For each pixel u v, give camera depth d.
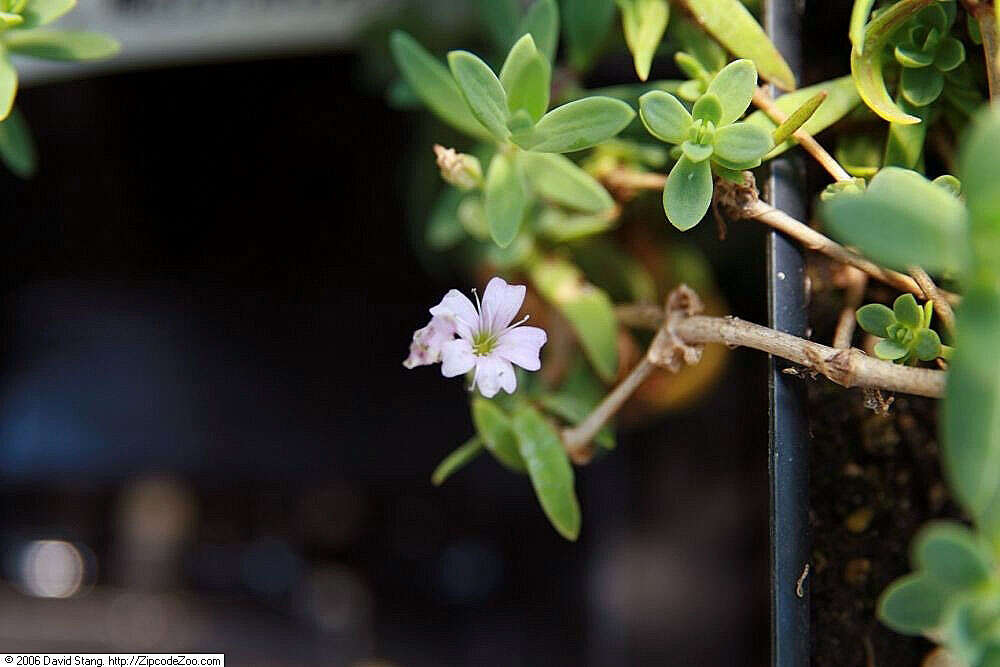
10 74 0.24
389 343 0.36
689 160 0.22
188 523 0.36
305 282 0.36
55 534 0.36
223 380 0.36
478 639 0.34
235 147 0.34
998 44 0.22
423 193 0.31
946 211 0.20
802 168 0.23
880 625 0.24
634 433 0.34
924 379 0.21
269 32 0.29
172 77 0.32
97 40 0.25
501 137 0.23
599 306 0.27
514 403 0.26
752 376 0.32
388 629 0.35
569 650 0.33
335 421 0.35
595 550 0.33
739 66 0.22
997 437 0.19
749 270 0.30
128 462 0.35
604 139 0.23
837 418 0.24
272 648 0.34
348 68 0.32
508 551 0.35
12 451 0.35
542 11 0.25
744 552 0.33
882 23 0.22
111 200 0.34
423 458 0.35
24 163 0.27
